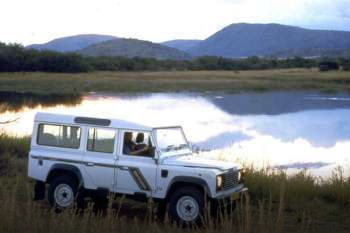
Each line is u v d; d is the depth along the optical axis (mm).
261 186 12516
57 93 70125
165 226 8547
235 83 91438
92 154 10656
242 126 36938
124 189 10352
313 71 129750
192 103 57938
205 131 33188
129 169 10266
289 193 12219
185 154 10828
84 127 10758
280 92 79062
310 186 12883
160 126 10547
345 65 133875
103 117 10695
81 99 61031
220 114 46031
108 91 75625
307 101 62406
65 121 10922
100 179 10508
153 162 10133
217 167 9891
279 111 49938
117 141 10469
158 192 10078
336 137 31297
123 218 9164
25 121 33625
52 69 108188
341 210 11625
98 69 123125
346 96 71875
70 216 8773
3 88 75000
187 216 9781
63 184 10797
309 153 24141
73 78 92688
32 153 11117
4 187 10414
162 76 104562
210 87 84812
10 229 7758
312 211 11422
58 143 10984
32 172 11102
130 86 82750
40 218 8422
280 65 153375
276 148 25750
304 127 36719
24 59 106812
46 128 11117
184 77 103000
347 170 19234
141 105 53750
